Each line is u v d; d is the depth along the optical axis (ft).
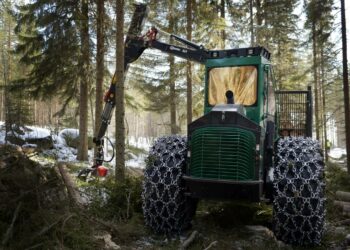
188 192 17.90
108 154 60.23
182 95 74.69
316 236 16.79
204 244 17.02
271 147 18.26
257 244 17.13
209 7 51.08
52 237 14.24
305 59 89.20
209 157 16.88
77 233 15.37
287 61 73.05
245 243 17.37
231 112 16.98
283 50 72.54
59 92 53.21
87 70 47.93
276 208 16.89
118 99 26.32
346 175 35.86
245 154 16.58
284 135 30.14
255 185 16.21
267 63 19.86
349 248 17.22
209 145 16.92
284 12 71.77
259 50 19.21
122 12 27.37
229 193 16.71
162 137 19.89
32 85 49.42
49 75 48.47
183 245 16.40
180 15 51.03
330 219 22.94
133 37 26.40
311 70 68.13
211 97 19.70
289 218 16.61
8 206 14.34
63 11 46.21
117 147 26.27
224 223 20.45
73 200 17.49
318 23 62.34
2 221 14.25
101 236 16.38
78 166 36.19
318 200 16.46
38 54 50.70
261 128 17.30
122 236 17.11
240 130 16.72
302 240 16.97
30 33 53.26
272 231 18.72
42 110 69.82
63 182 18.60
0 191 14.69
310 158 17.20
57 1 45.91
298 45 76.74
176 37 25.73
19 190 14.93
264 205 21.76
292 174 16.85
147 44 25.89
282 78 72.54
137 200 21.04
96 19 45.21
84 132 49.49
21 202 14.35
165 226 17.90
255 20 70.95
